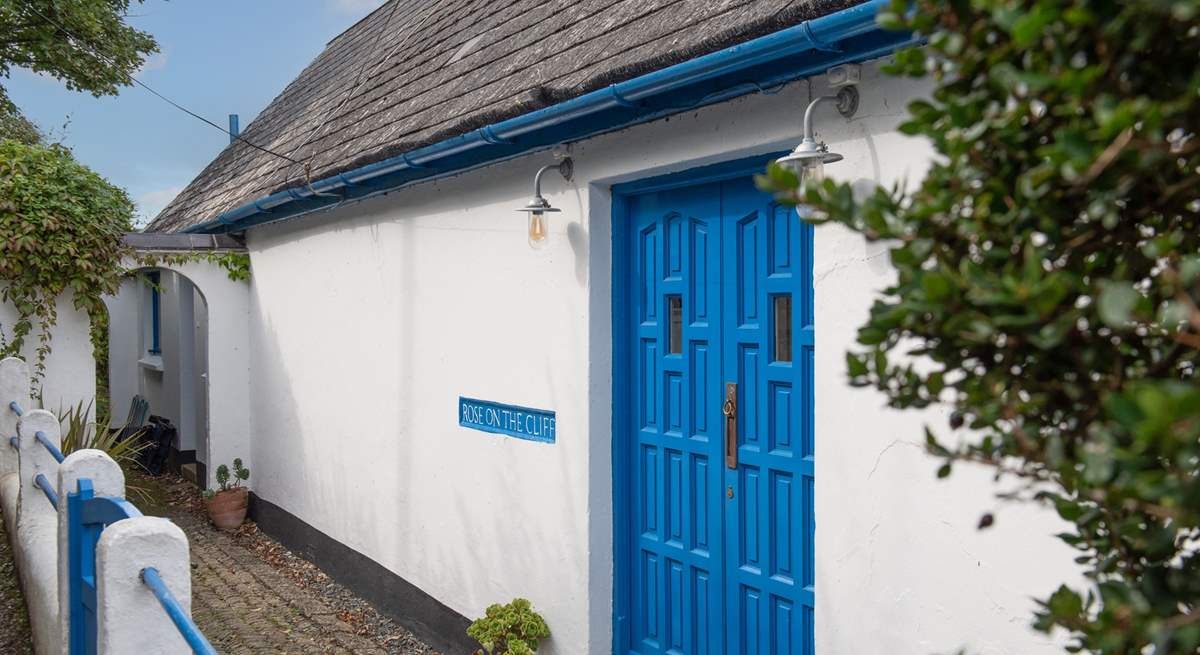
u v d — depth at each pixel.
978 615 3.30
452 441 6.29
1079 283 1.28
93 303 9.03
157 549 3.07
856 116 3.63
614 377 5.12
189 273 9.72
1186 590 1.32
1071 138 1.19
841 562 3.78
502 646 5.44
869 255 3.62
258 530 9.64
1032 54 1.28
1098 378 1.35
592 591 5.07
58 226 8.60
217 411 9.85
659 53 4.05
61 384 8.95
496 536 5.83
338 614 7.21
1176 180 1.34
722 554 4.64
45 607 4.89
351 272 7.65
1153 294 1.36
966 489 3.32
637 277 5.10
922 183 1.44
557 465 5.27
